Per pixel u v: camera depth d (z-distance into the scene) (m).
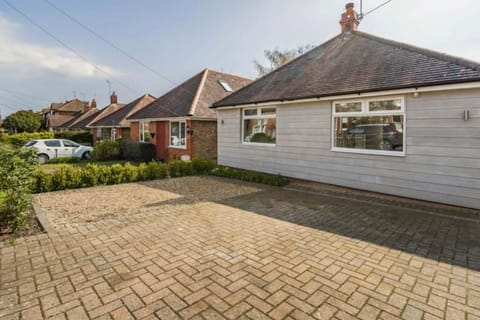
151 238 4.27
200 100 15.42
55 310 2.48
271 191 8.02
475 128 5.74
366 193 7.59
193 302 2.61
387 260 3.57
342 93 7.54
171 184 9.16
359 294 2.77
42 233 4.50
